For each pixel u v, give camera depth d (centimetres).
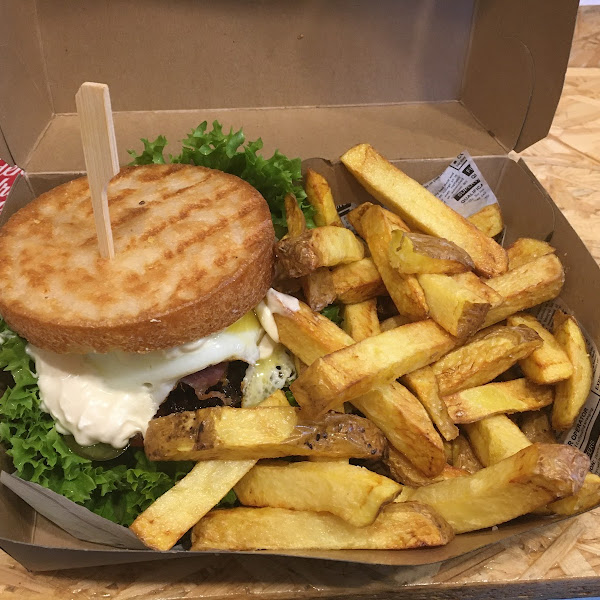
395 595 26
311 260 28
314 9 38
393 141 39
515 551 27
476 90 42
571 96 54
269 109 41
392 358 27
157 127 39
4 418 27
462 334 28
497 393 30
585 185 44
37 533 26
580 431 30
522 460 24
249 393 29
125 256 26
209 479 26
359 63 41
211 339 27
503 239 40
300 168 35
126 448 28
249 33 38
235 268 26
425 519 25
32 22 36
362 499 24
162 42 38
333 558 24
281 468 26
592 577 26
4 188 38
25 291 25
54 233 27
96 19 36
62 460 27
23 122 35
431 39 40
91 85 21
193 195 29
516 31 37
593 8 56
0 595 25
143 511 27
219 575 26
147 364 27
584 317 32
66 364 27
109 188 30
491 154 39
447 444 30
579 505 25
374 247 31
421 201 34
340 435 26
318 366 25
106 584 25
